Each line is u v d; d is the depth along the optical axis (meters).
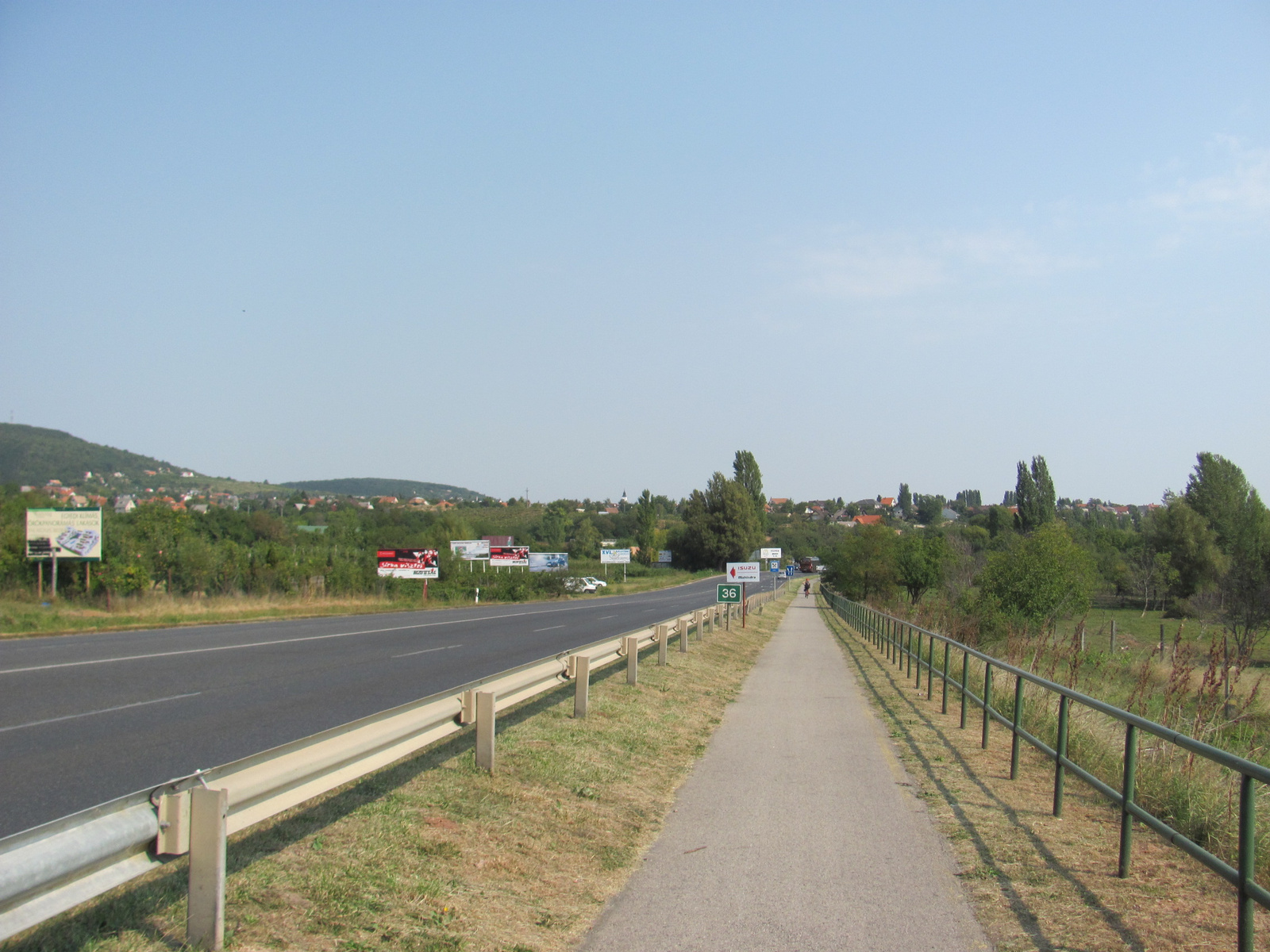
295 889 5.05
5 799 6.65
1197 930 5.32
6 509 33.38
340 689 12.84
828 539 169.62
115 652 16.91
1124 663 20.97
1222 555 62.12
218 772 4.48
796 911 5.59
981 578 35.22
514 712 11.13
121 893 4.70
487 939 4.90
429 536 77.69
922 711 14.18
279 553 39.09
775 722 12.88
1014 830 7.44
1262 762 10.06
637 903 5.71
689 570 125.75
